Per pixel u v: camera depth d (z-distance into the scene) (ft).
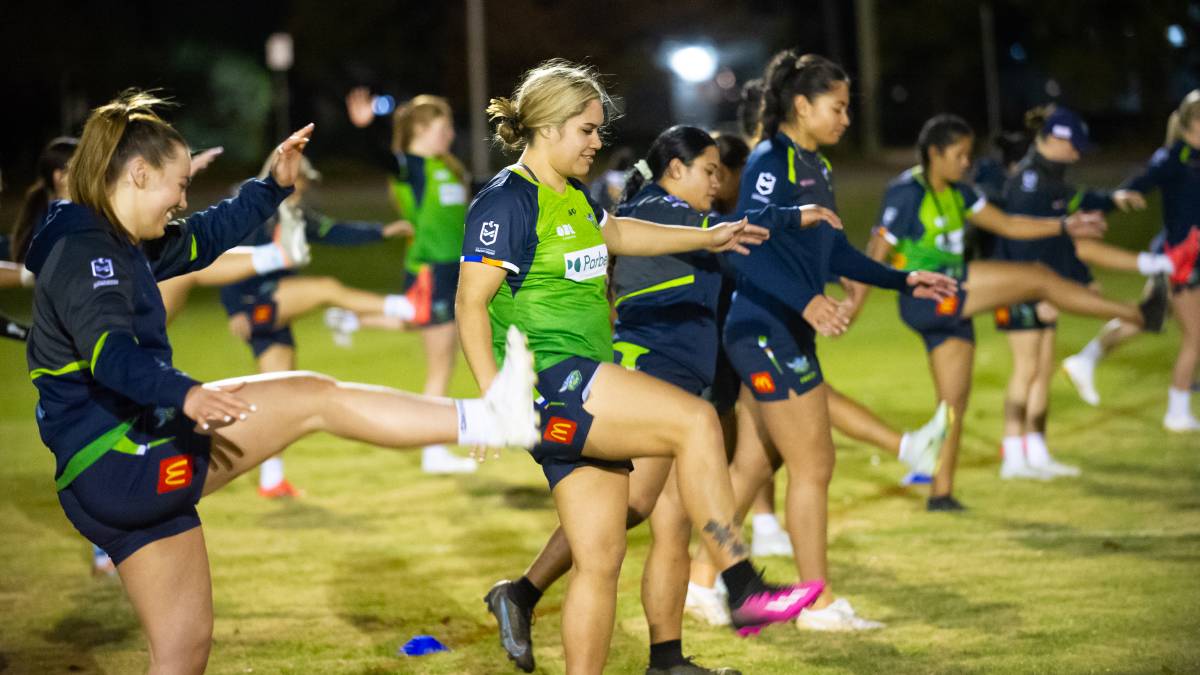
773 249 27.99
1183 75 239.09
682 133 27.55
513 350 20.62
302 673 27.02
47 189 32.86
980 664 26.17
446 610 31.40
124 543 20.66
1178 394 49.96
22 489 45.65
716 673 25.29
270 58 244.83
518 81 23.66
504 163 213.46
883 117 264.11
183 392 18.66
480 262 21.74
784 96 28.53
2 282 31.42
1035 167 44.14
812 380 28.40
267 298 43.98
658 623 25.62
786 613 22.17
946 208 38.60
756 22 272.10
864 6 241.55
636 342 27.50
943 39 252.62
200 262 22.98
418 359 71.92
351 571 35.01
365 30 247.91
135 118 20.42
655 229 24.73
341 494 44.47
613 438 22.30
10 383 69.21
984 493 41.65
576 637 22.71
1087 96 242.78
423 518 40.96
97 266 19.58
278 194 23.93
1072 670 25.55
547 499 43.34
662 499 25.52
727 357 29.84
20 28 224.94
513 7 246.88
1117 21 237.86
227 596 32.76
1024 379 43.73
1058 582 31.60
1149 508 38.68
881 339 75.10
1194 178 47.98
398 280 106.73
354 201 183.32
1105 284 91.66
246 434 21.29
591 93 22.39
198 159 24.02
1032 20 246.47
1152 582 31.19
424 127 47.85
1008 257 44.32
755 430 30.78
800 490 28.76
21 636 29.91
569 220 22.44
